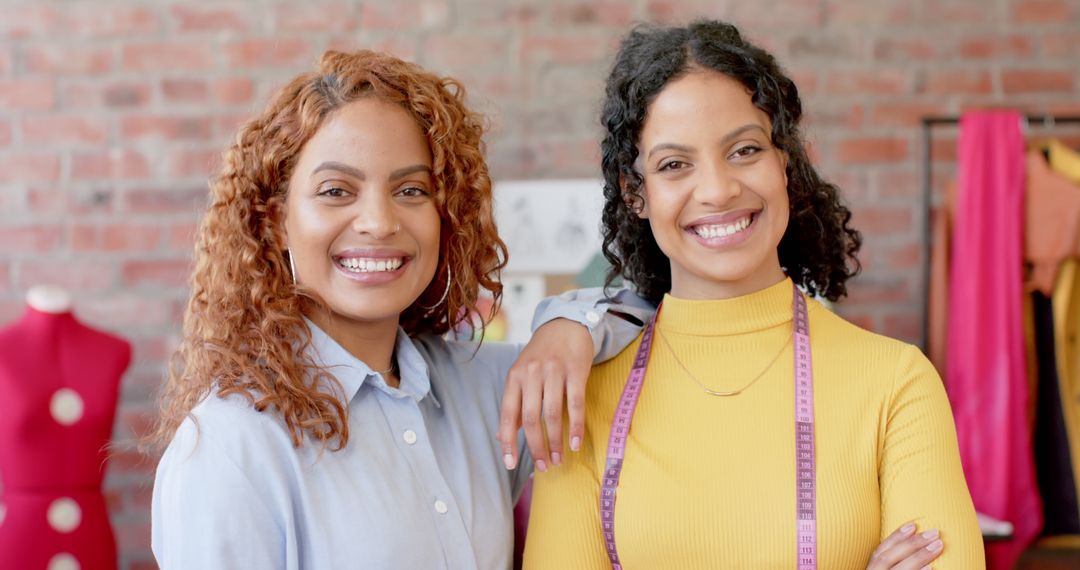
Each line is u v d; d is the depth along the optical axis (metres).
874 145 2.95
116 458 2.92
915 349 1.29
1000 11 2.95
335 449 1.21
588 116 2.94
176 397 1.28
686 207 1.27
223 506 1.13
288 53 2.96
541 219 2.87
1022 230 2.60
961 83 2.95
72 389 2.42
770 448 1.25
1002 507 2.52
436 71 2.95
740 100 1.26
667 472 1.26
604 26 2.96
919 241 2.94
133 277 2.95
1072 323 2.63
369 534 1.18
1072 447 2.58
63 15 2.96
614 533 1.27
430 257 1.27
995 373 2.56
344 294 1.23
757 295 1.32
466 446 1.35
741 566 1.21
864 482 1.23
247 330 1.24
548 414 1.25
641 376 1.34
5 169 2.95
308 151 1.23
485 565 1.28
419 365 1.33
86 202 2.95
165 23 2.96
